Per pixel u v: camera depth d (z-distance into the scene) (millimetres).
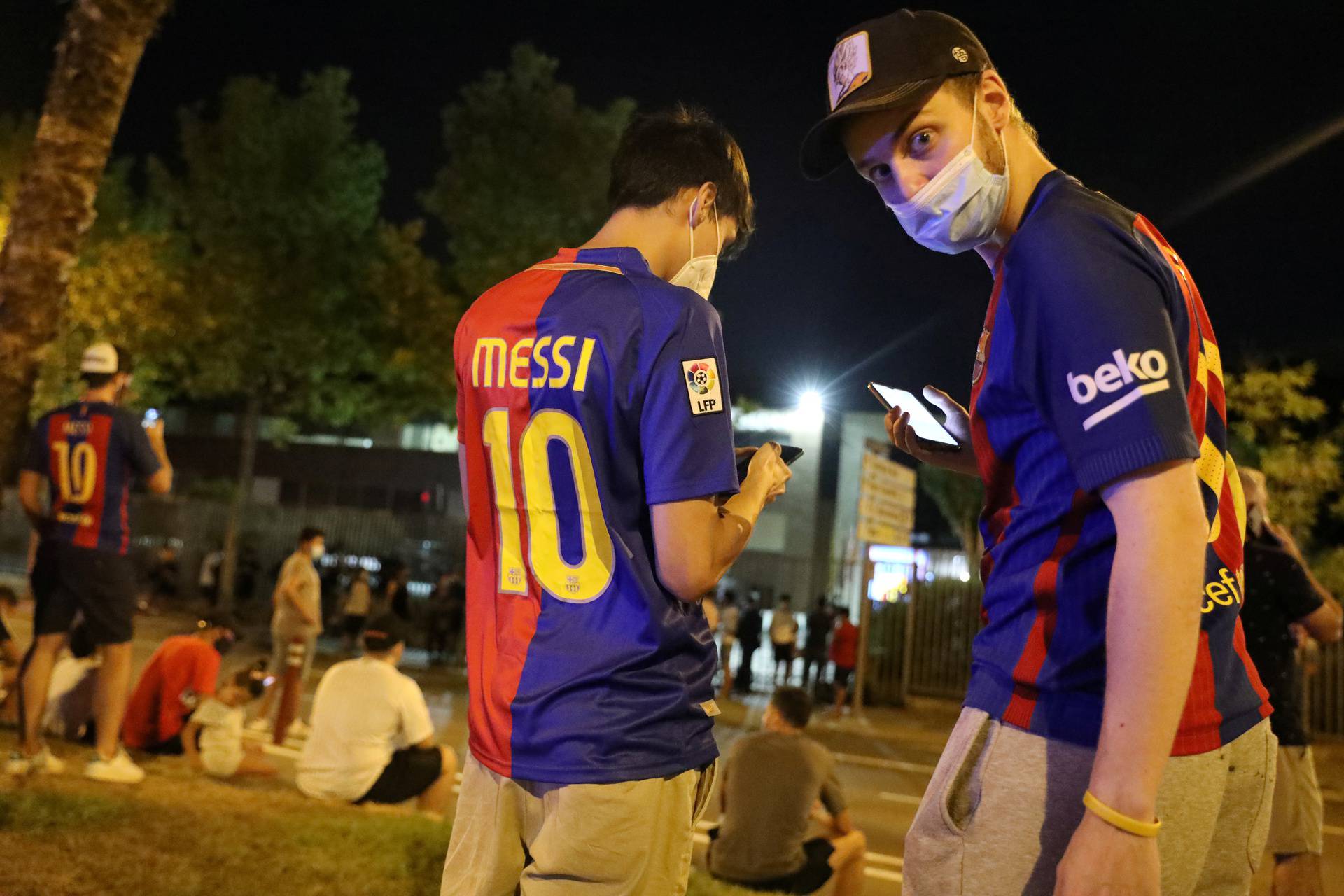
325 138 24406
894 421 2328
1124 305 1433
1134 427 1371
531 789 1858
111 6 5699
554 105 22266
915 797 10078
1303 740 4301
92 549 5418
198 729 7016
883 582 19703
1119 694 1333
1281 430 17234
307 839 4617
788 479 2090
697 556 1791
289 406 27359
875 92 1643
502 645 1900
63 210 5648
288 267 24719
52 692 6980
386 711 6355
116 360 5504
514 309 1949
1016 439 1594
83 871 3799
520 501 1898
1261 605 4238
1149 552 1339
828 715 16906
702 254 2064
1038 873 1481
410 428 37875
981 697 1580
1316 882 4285
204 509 28703
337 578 24891
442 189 22484
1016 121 1718
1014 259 1559
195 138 24219
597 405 1823
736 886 5332
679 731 1843
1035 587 1527
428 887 4254
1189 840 1468
